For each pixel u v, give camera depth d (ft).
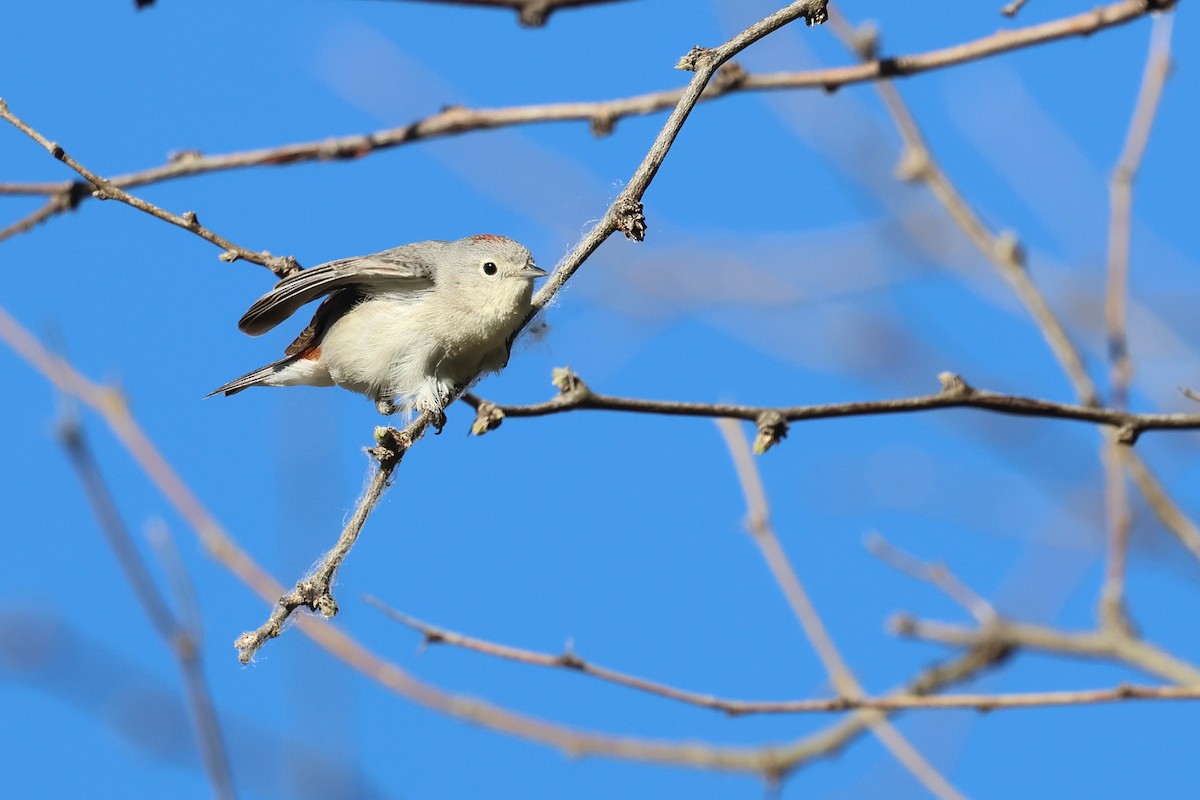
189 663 30.60
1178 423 29.40
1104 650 43.47
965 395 28.94
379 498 30.04
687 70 30.25
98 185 32.14
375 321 35.09
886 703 33.27
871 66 37.58
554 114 38.83
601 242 31.45
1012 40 36.40
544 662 34.42
